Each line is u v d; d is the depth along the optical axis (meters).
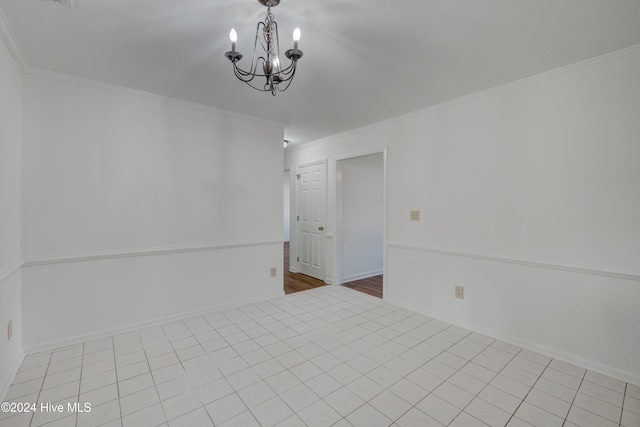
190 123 3.04
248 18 1.65
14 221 2.08
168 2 1.50
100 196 2.57
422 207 3.20
